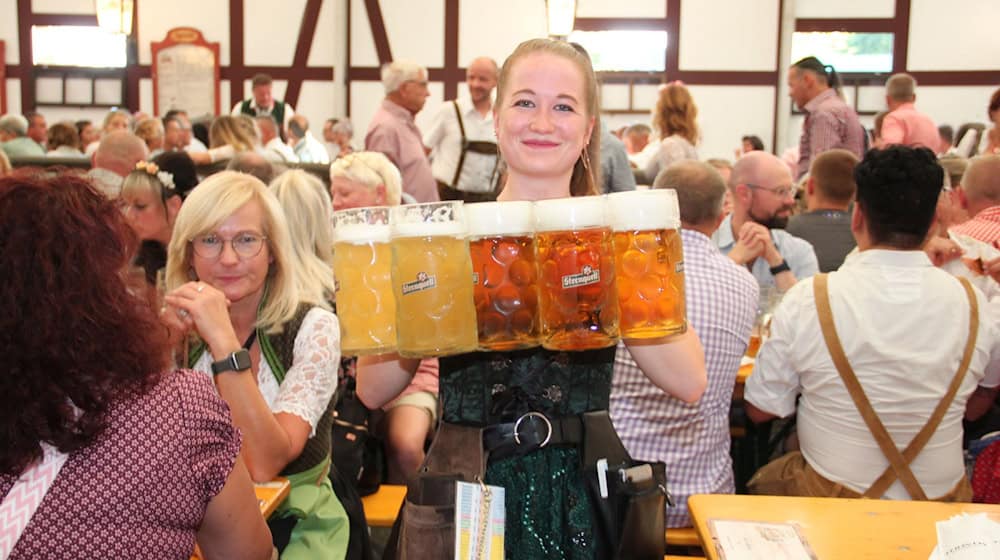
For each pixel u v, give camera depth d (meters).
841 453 2.04
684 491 2.19
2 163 3.38
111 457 1.03
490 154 5.46
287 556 1.77
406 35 11.18
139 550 1.04
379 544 2.30
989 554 1.13
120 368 1.03
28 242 1.00
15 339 0.98
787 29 10.96
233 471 1.16
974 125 8.09
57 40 11.27
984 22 10.85
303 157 8.79
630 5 11.16
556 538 1.22
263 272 1.84
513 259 1.08
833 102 5.41
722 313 2.17
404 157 5.23
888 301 1.98
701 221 2.61
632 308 1.10
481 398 1.22
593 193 1.42
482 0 11.09
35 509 0.99
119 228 1.09
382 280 1.09
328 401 1.84
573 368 1.23
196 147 7.73
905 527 1.40
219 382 1.62
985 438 2.21
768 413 2.23
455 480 1.18
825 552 1.31
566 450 1.24
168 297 1.62
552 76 1.24
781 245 3.55
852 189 3.65
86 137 8.73
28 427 0.98
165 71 11.25
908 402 1.96
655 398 2.13
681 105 5.59
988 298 2.58
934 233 2.76
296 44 11.21
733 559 1.29
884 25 10.99
